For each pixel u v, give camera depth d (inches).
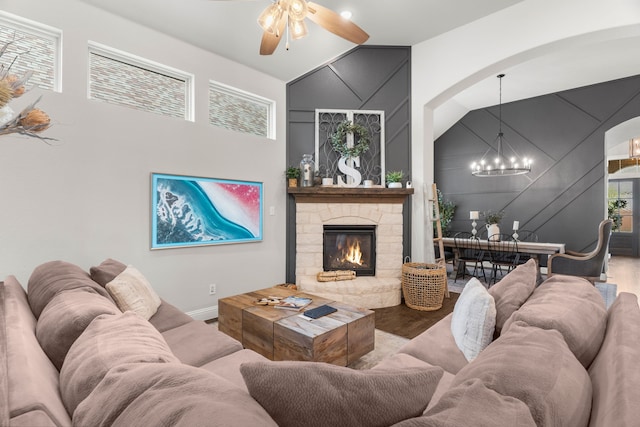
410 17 154.8
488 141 276.2
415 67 179.6
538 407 28.7
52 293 64.5
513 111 263.3
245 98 163.3
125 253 119.0
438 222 189.3
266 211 168.1
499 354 38.6
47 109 101.9
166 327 87.3
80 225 108.6
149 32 124.5
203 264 142.9
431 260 180.2
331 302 114.0
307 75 179.0
